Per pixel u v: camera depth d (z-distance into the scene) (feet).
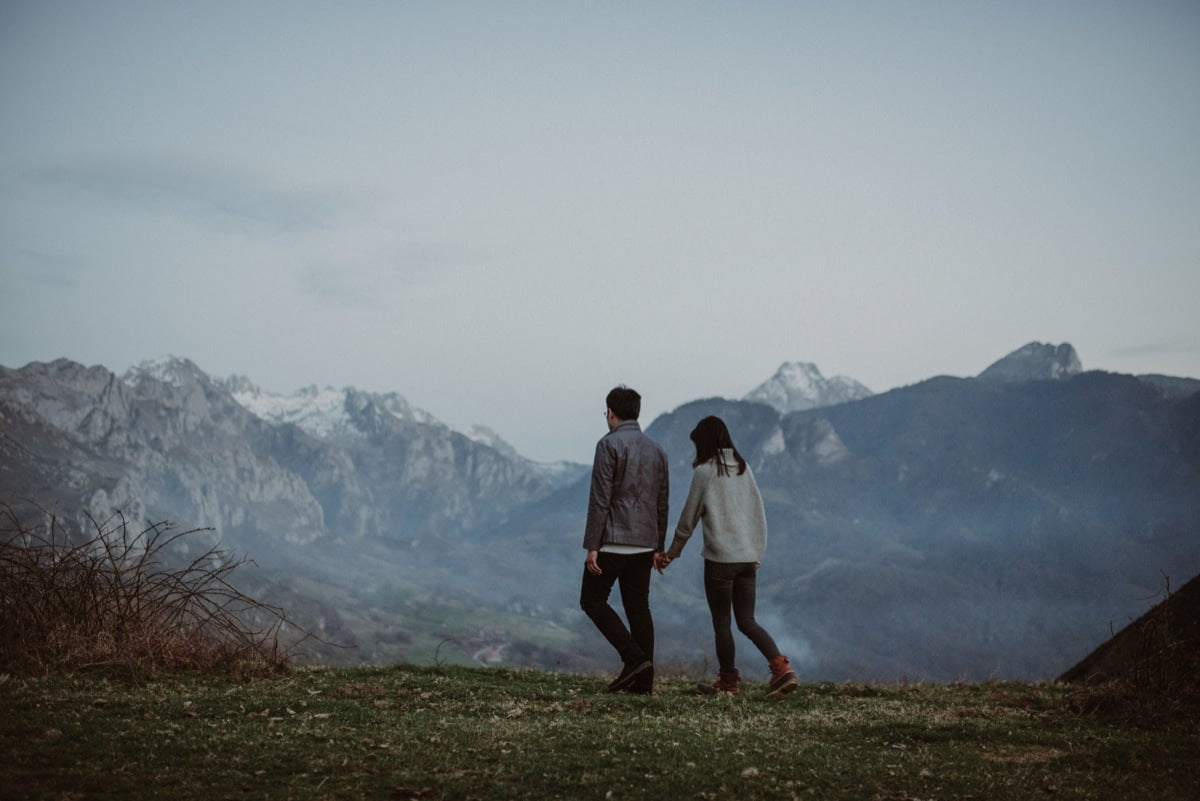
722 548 26.37
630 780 16.43
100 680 24.64
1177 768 18.11
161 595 28.43
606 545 25.63
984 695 28.53
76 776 15.47
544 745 18.53
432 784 15.93
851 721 22.38
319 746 18.15
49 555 27.48
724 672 26.91
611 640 25.81
